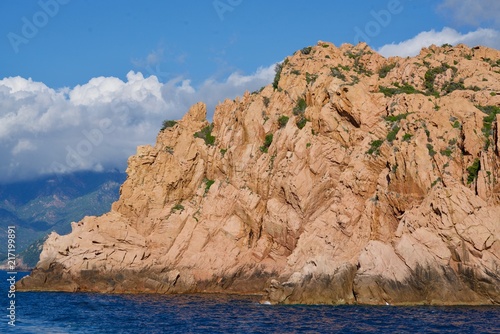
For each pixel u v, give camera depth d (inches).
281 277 4170.8
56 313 3503.9
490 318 3083.2
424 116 4441.4
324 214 4370.1
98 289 4739.2
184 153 5388.8
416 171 4101.9
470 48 5807.1
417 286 3678.6
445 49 5851.4
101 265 4815.5
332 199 4507.9
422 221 3870.6
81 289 4768.7
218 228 4955.7
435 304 3644.2
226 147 5354.3
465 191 3890.3
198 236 4940.9
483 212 3826.3
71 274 4798.2
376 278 3708.2
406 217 3900.1
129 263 4825.3
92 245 4901.6
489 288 3656.5
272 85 5511.8
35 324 3097.9
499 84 5014.8
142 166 5310.0
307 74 5364.2
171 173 5290.4
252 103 5310.0
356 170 4429.1
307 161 4699.8
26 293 4645.7
